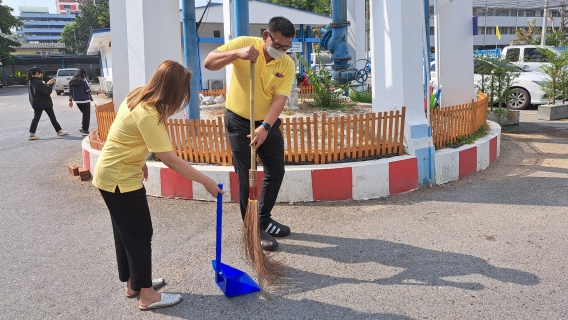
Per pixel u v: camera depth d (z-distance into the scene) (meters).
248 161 3.89
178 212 4.88
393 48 5.69
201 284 3.39
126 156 2.81
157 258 3.83
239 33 5.98
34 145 9.03
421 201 5.12
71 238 4.29
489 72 10.51
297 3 35.62
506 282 3.31
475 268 3.54
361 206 4.98
